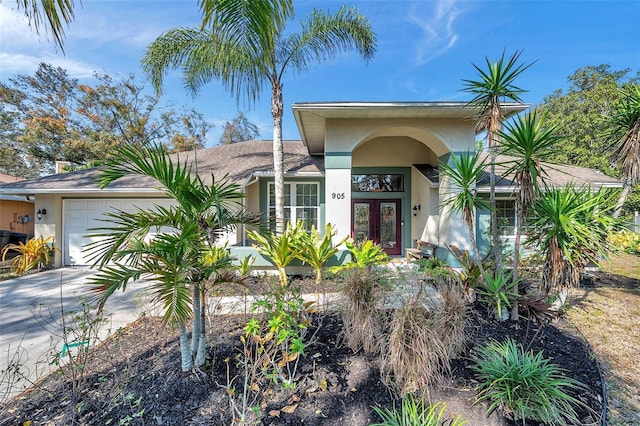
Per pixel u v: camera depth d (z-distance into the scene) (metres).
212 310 5.32
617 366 3.92
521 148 4.61
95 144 21.75
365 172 12.59
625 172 7.46
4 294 7.29
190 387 3.20
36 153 22.62
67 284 8.27
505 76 4.94
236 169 11.30
